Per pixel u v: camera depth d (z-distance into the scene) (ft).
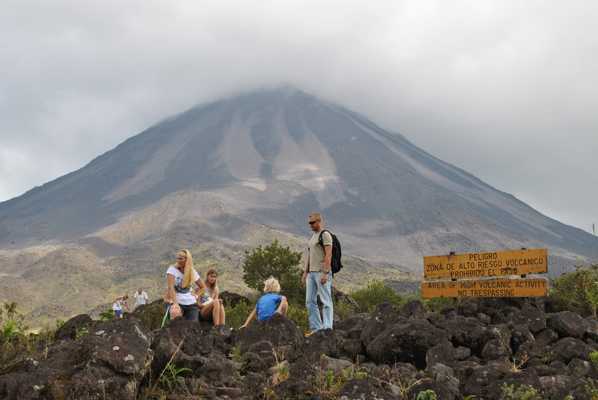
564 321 29.48
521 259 39.83
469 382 21.95
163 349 20.85
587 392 20.29
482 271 41.50
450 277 42.91
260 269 146.41
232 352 26.91
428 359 25.58
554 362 24.84
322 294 36.11
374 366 24.89
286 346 26.84
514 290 39.14
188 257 35.88
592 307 37.88
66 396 17.19
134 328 19.79
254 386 21.03
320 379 20.71
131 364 18.47
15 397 17.11
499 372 21.99
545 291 37.83
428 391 19.12
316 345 26.68
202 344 24.04
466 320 28.99
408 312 34.86
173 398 19.17
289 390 20.07
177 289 35.45
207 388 20.24
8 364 21.17
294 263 147.95
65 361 18.78
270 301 34.78
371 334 28.58
